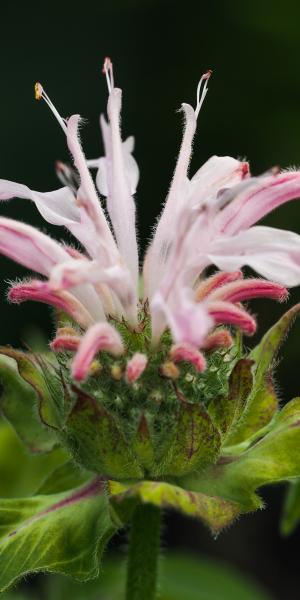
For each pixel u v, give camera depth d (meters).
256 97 0.48
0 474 0.27
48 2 0.47
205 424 0.21
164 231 0.23
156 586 0.22
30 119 0.46
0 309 0.42
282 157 0.47
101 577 0.27
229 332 0.22
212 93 0.49
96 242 0.22
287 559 0.40
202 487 0.22
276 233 0.21
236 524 0.40
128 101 0.49
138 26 0.49
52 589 0.27
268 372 0.23
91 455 0.22
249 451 0.22
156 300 0.21
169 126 0.49
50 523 0.22
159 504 0.21
